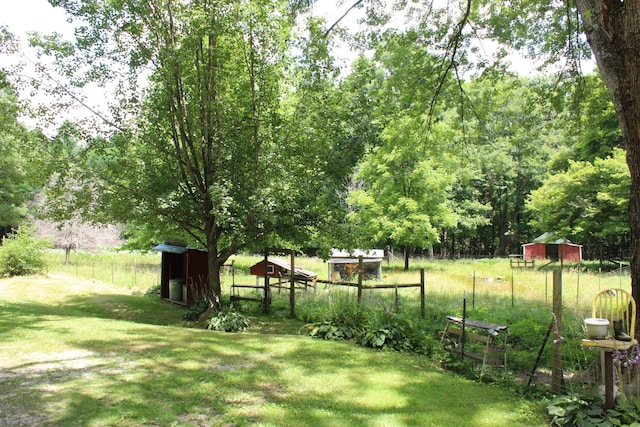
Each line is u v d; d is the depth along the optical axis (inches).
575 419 185.2
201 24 409.1
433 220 1116.5
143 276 802.2
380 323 347.6
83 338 317.7
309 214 474.9
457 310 456.1
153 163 490.0
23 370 238.1
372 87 519.8
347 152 472.7
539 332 354.3
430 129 551.8
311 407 203.6
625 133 241.1
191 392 215.2
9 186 1173.1
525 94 526.0
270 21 449.1
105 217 457.1
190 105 466.9
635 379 201.0
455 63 481.4
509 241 1993.1
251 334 374.9
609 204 1015.6
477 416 200.2
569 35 425.4
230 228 462.3
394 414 199.5
